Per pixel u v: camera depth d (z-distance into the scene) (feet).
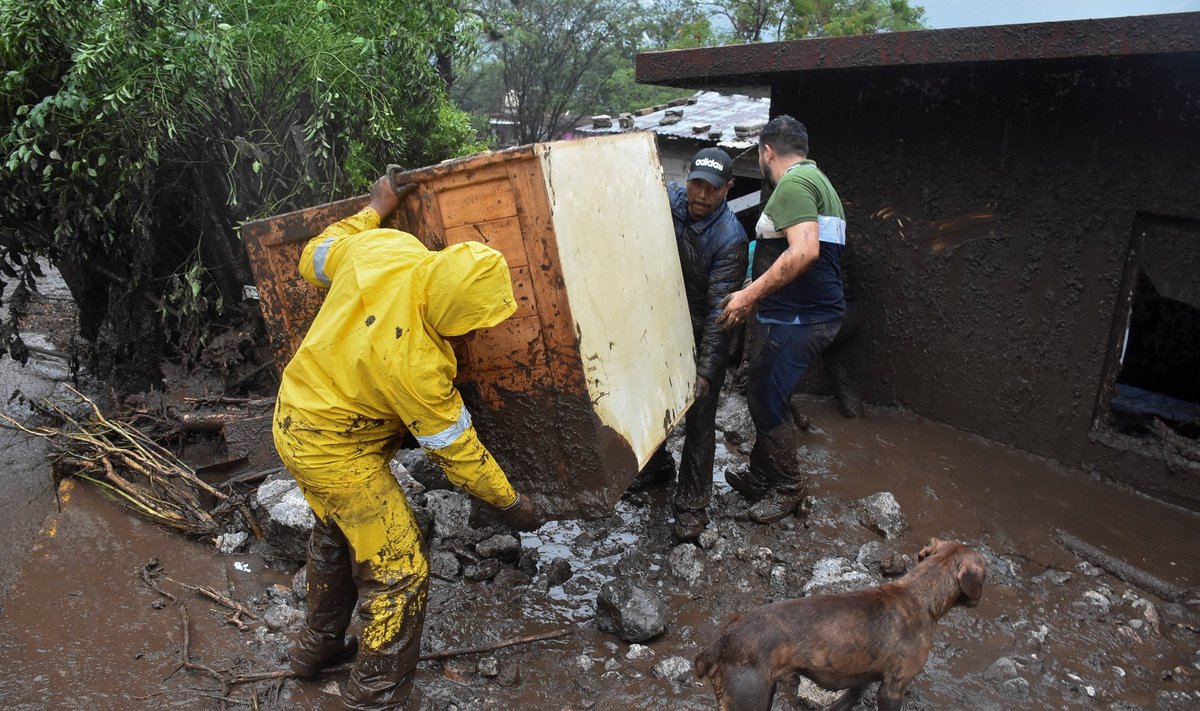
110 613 12.12
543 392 10.24
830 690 9.65
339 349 8.89
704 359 13.35
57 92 16.94
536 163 9.16
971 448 17.63
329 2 18.71
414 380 8.62
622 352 10.98
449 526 14.03
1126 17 12.34
